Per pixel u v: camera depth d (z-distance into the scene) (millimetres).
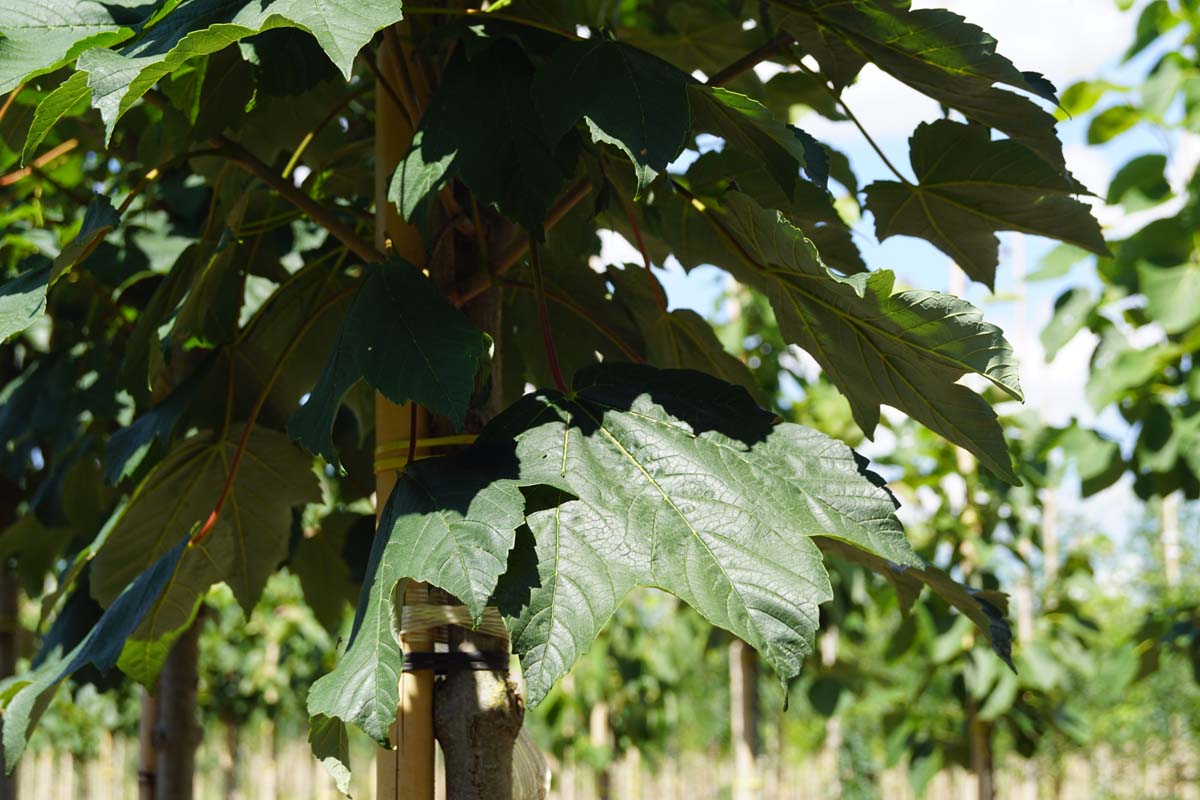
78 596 2264
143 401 2111
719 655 12727
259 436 1992
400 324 1354
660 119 1313
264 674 10078
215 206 1894
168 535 2021
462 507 1267
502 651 1493
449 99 1458
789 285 1575
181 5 1292
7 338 1317
